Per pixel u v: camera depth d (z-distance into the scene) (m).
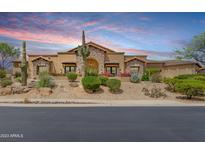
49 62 38.25
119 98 20.84
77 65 37.62
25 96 20.84
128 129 8.97
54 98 20.38
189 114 12.70
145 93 22.28
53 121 10.48
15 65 38.94
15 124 9.81
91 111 13.73
